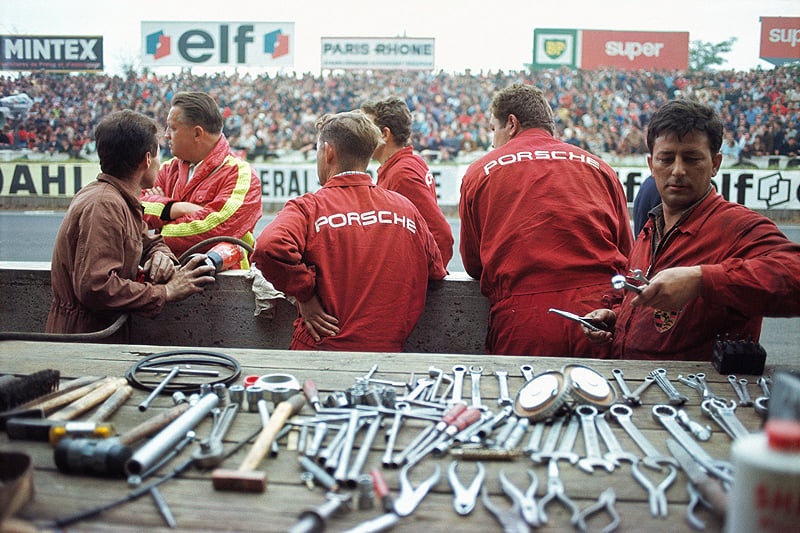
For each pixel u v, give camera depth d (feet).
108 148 8.84
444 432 4.96
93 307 8.68
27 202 51.11
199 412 5.12
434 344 10.98
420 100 53.62
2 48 53.16
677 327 7.09
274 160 53.42
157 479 4.35
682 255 7.13
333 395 5.54
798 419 4.14
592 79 52.70
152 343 11.10
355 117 8.98
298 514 3.95
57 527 3.74
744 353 6.27
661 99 52.37
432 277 10.28
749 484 3.04
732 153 49.34
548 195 9.02
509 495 4.15
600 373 6.33
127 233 8.92
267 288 10.58
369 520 3.92
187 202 11.33
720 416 5.25
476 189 9.54
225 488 4.21
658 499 4.10
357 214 8.59
